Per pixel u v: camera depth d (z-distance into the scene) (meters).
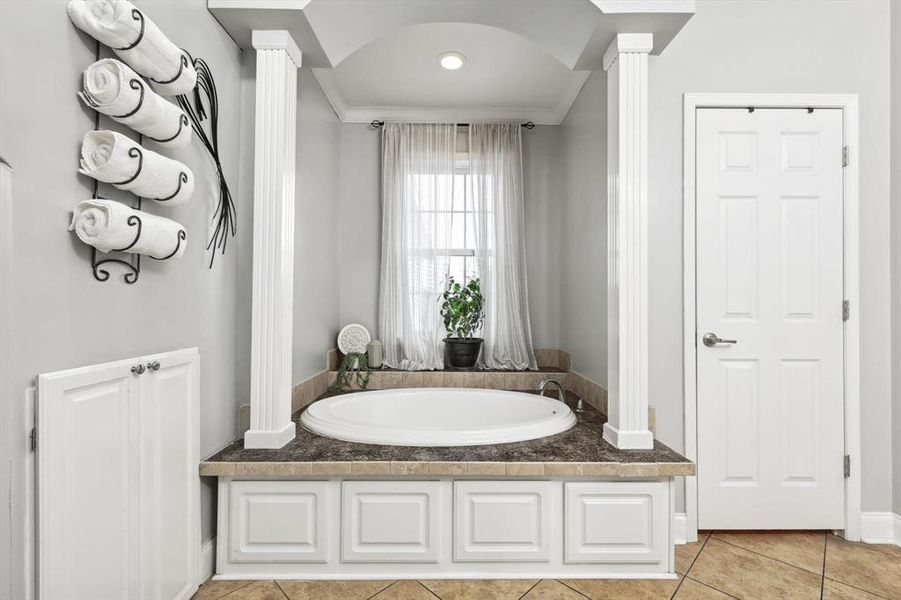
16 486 1.03
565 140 3.32
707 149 2.37
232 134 2.06
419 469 1.82
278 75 1.99
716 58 2.38
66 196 1.17
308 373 2.78
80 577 1.18
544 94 3.23
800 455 2.36
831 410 2.36
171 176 1.42
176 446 1.61
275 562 1.85
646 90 2.03
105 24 1.22
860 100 2.39
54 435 1.10
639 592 1.79
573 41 2.14
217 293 1.93
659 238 2.36
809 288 2.37
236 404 2.11
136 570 1.40
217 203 1.91
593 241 2.67
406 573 1.86
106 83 1.22
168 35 1.59
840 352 2.36
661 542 1.88
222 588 1.78
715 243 2.37
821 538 2.32
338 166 3.43
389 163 3.47
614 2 1.88
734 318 2.37
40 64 1.10
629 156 2.03
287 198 2.04
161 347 1.57
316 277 2.91
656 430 2.34
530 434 2.11
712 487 2.35
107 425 1.28
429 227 3.46
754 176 2.38
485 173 3.48
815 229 2.38
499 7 2.01
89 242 1.19
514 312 3.41
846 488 2.34
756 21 2.39
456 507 1.86
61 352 1.16
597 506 1.87
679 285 2.36
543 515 1.86
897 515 2.30
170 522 1.58
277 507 1.85
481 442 2.02
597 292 2.61
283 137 2.00
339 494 1.86
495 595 1.76
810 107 2.38
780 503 2.35
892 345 2.36
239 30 1.99
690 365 2.35
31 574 1.06
